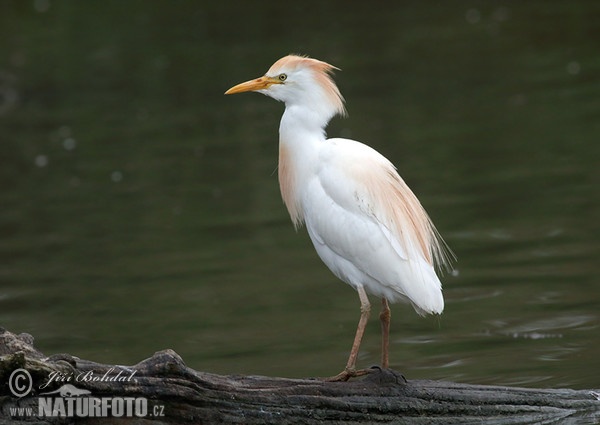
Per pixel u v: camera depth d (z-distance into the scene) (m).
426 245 8.52
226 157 20.50
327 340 11.63
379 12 33.06
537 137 20.00
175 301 13.27
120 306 13.15
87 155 21.30
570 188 16.91
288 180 9.21
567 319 11.64
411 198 8.61
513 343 10.99
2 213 17.89
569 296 12.40
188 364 10.88
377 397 7.89
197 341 11.71
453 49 28.02
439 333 11.59
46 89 26.55
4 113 25.06
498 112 22.09
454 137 20.55
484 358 10.59
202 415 7.54
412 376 10.14
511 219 15.68
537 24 30.06
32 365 7.18
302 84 8.97
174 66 27.67
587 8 31.48
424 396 8.02
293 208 9.38
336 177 8.63
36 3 33.94
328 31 30.66
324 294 13.45
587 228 14.96
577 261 13.64
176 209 17.55
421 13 32.69
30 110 25.20
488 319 11.86
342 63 27.20
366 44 28.95
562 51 26.86
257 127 22.64
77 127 23.47
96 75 27.44
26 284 14.22
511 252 14.25
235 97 25.48
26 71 27.75
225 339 11.75
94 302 13.34
